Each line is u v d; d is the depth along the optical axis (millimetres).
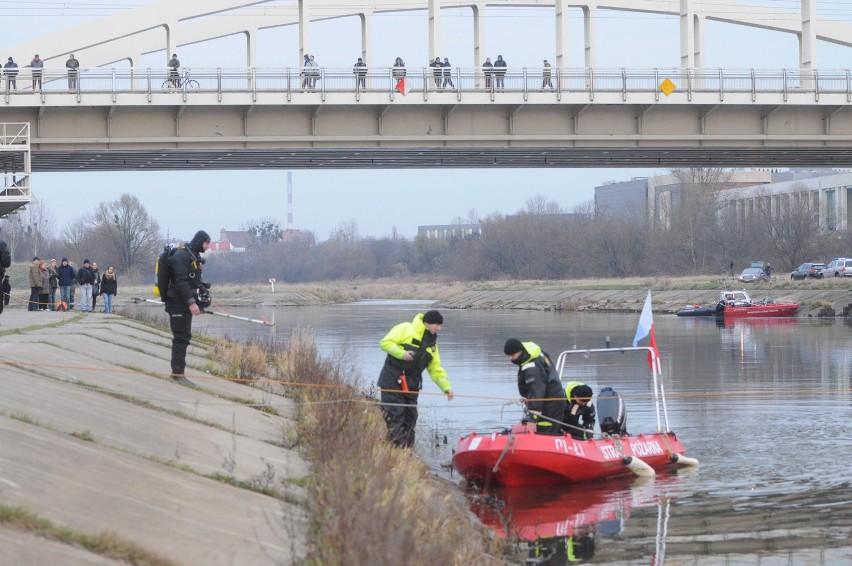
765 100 74000
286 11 97688
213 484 16406
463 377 50719
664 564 18453
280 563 12906
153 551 12133
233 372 34594
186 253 27953
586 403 28016
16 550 10828
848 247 175500
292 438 23391
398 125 72375
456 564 14391
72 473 14477
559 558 18828
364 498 13719
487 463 25125
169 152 72250
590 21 90562
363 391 33688
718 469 27391
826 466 27578
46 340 32562
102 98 67312
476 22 91750
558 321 107500
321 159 81750
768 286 128125
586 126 74250
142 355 36375
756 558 18734
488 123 73250
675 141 75062
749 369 54688
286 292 198875
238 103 68875
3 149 66188
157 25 82500
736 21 98188
